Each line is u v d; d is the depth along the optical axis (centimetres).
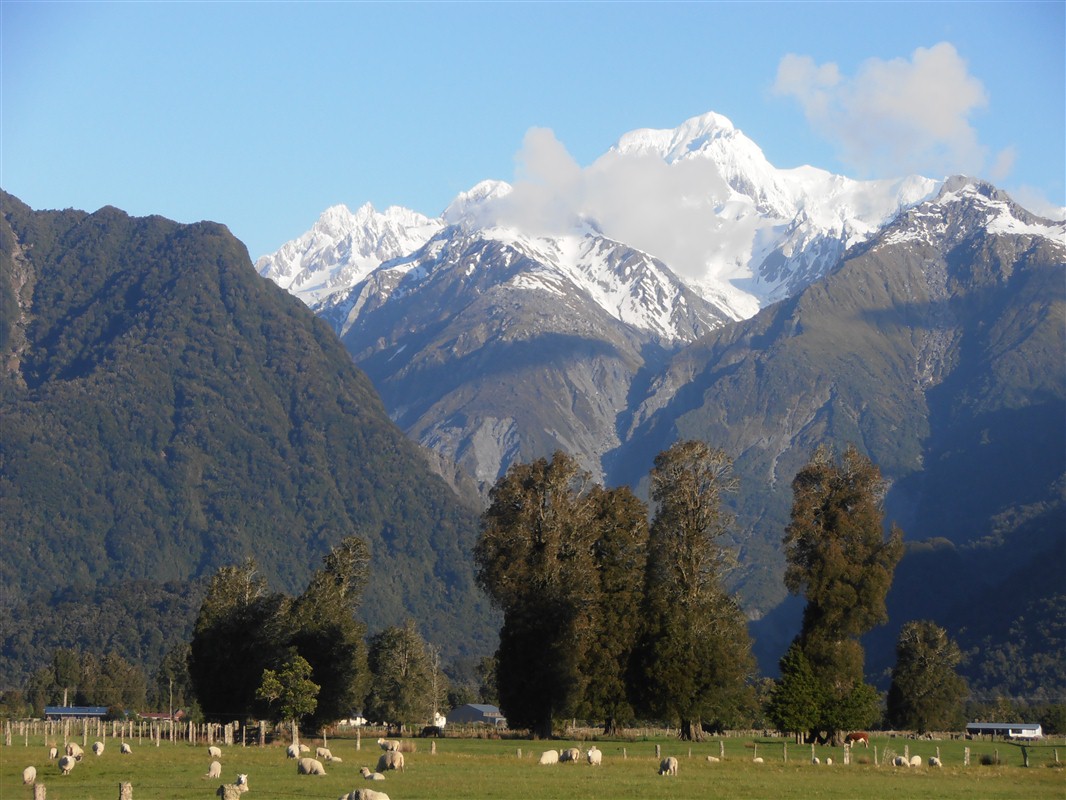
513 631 12456
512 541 12644
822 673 12312
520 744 11631
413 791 6650
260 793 6538
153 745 11419
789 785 7294
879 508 12612
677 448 13162
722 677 12675
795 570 12594
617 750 10838
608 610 12744
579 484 13150
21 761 8762
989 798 6856
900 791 7131
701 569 12962
